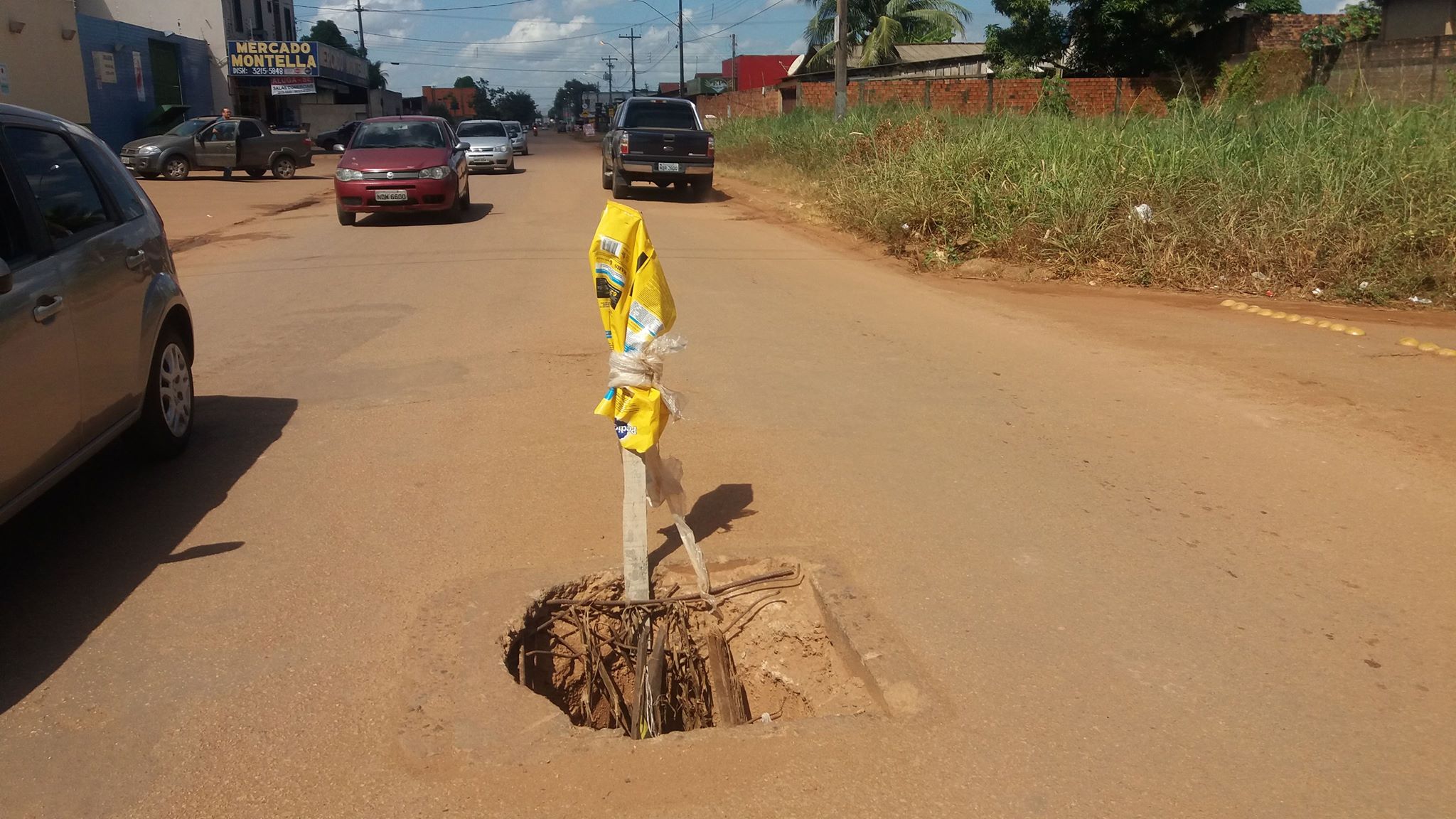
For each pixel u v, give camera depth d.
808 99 28.97
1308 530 4.20
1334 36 22.39
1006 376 6.53
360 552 3.99
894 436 5.35
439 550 4.00
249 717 2.96
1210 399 6.00
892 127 15.02
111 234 4.52
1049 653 3.28
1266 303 9.09
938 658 3.24
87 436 4.09
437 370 6.62
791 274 10.55
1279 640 3.37
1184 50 26.92
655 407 3.51
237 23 41.38
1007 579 3.77
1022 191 11.04
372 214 16.22
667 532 4.14
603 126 74.81
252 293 9.36
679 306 8.70
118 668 3.21
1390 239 9.30
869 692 3.16
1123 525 4.25
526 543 4.05
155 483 4.71
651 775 2.70
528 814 2.55
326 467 4.91
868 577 3.77
